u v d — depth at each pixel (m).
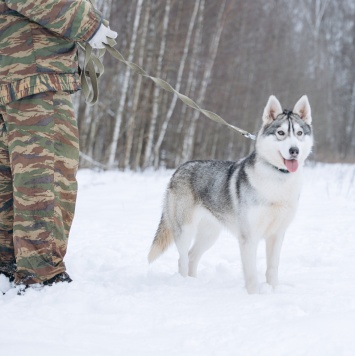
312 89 31.16
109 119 20.55
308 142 3.84
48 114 3.25
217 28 20.86
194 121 20.56
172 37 19.69
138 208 8.18
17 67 3.20
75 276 3.91
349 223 6.71
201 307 2.93
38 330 2.47
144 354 2.22
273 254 3.89
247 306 2.95
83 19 3.22
